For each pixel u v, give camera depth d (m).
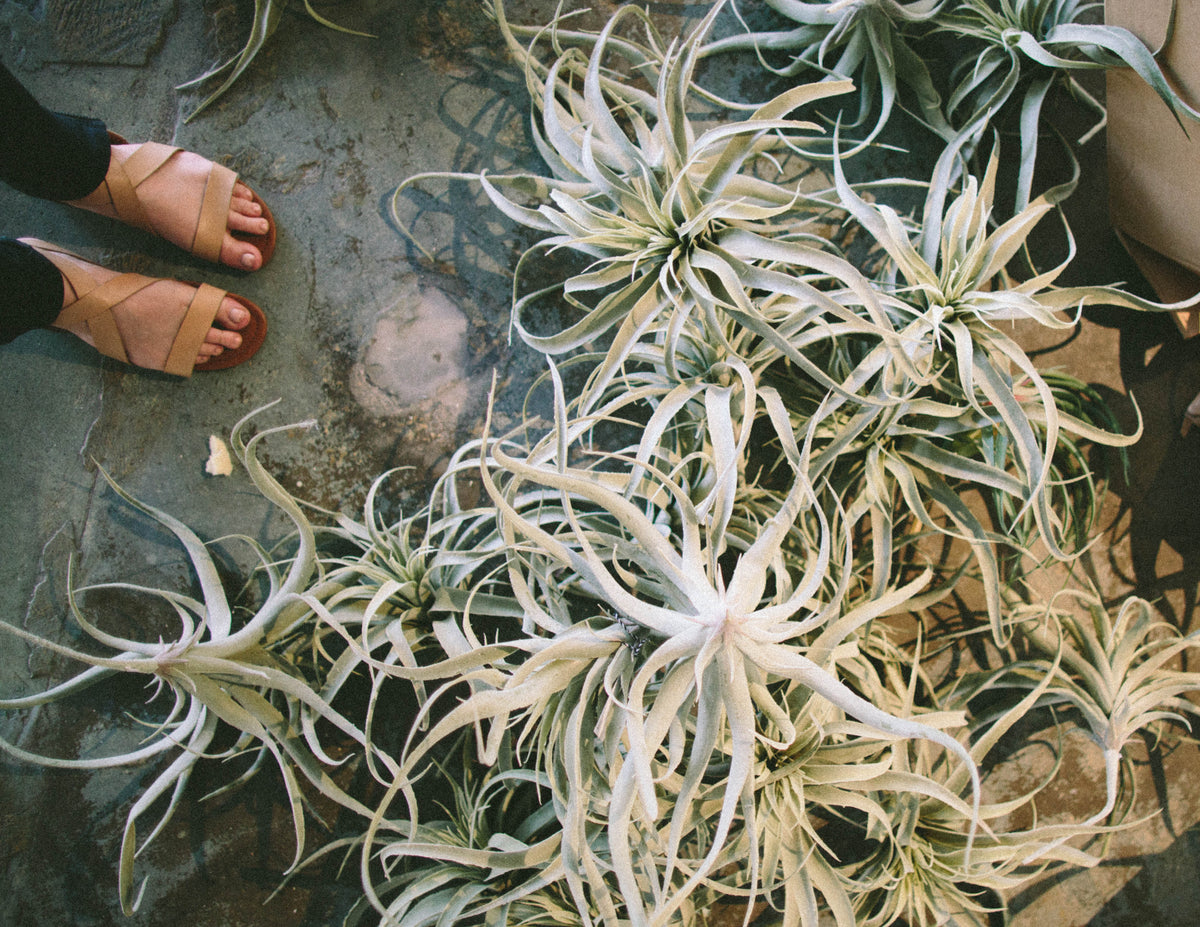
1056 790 1.26
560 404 0.93
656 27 1.26
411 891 1.10
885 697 1.15
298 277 1.25
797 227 1.15
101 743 1.23
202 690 1.06
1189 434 1.25
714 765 1.09
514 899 1.07
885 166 1.26
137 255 1.25
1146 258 1.21
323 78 1.26
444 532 1.23
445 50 1.26
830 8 1.02
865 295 0.98
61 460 1.24
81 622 1.05
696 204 1.02
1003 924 1.22
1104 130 1.25
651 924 0.90
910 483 1.11
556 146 1.11
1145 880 1.26
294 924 1.22
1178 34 1.03
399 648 1.04
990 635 1.25
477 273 1.25
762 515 1.19
